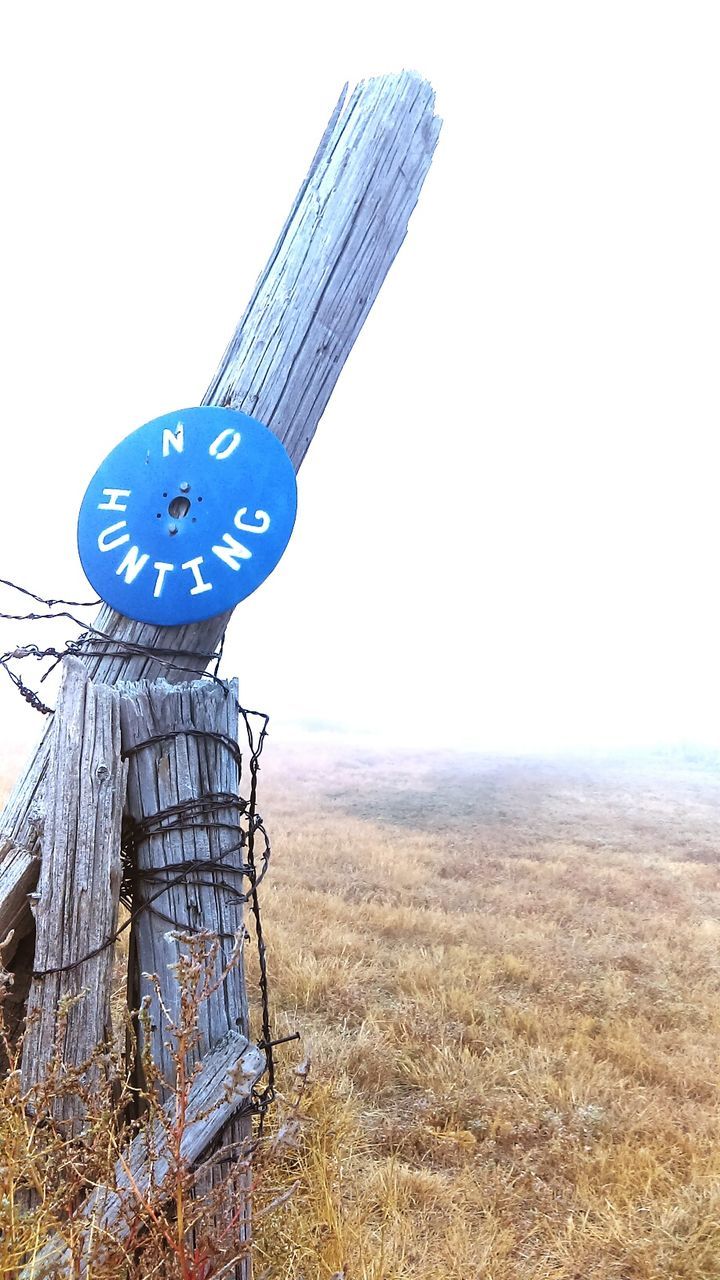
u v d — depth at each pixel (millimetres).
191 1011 1354
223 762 1816
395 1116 3342
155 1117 1569
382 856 7305
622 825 8875
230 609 1955
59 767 1683
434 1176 2873
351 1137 2928
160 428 1879
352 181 2021
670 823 9000
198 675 1934
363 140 2035
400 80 2086
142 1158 1547
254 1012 4156
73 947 1633
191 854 1742
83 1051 1621
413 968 4789
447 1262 2432
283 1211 2279
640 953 5301
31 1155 1286
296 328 1979
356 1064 3639
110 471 1896
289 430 2004
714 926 5855
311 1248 2287
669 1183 2938
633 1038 4059
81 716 1710
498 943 5391
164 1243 1521
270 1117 2352
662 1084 3693
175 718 1770
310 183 2078
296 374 1984
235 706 1870
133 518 1852
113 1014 2748
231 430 1851
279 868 6973
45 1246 1341
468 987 4602
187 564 1819
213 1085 1631
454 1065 3643
